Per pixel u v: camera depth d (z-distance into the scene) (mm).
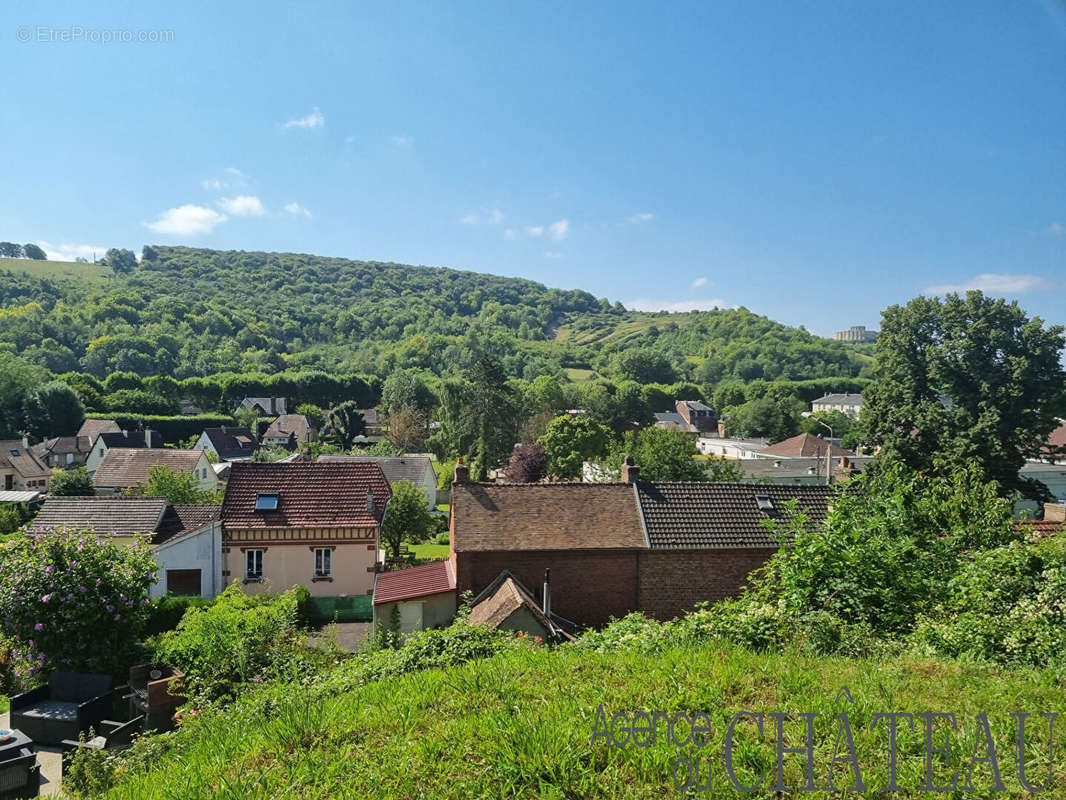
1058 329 33188
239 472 28688
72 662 16781
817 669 7125
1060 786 4680
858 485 16188
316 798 4656
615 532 24125
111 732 13469
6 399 89812
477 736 5363
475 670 6910
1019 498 36375
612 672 6961
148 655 17625
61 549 17297
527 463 65812
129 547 18781
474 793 4625
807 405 131875
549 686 6504
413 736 5500
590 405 102062
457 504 24516
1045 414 33719
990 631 8695
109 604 17125
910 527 13281
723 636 8633
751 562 24312
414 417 93438
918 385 35781
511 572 23172
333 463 29906
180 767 5660
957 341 34062
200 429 99562
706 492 26094
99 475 52875
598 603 23641
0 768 10883
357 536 27609
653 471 45906
